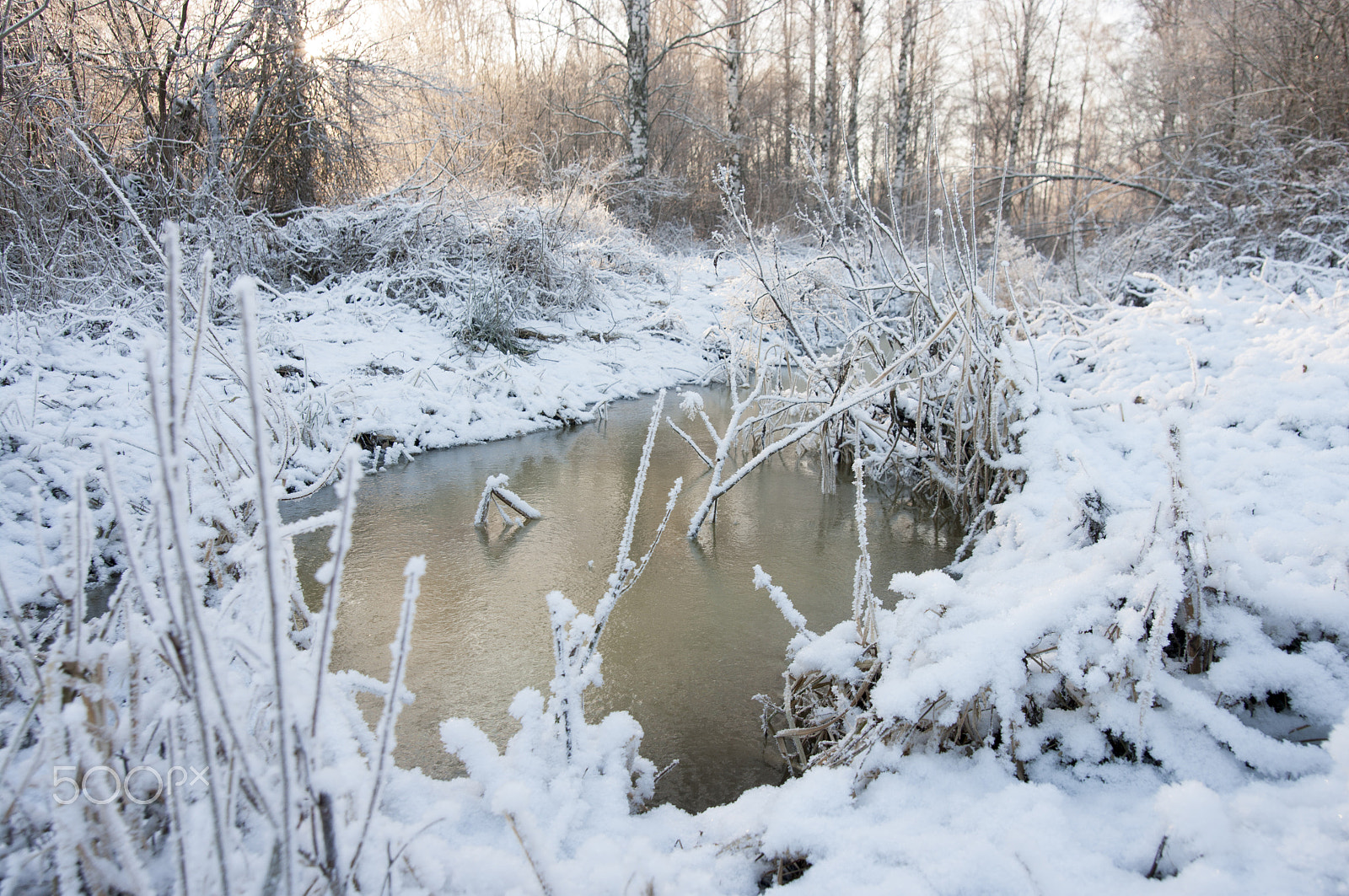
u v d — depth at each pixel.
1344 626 2.52
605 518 5.44
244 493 2.13
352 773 1.84
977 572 3.86
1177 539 2.54
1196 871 1.75
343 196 11.97
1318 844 1.78
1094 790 2.24
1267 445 4.00
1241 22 13.46
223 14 10.31
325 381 7.27
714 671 3.44
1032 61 27.56
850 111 24.75
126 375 6.16
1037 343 6.46
